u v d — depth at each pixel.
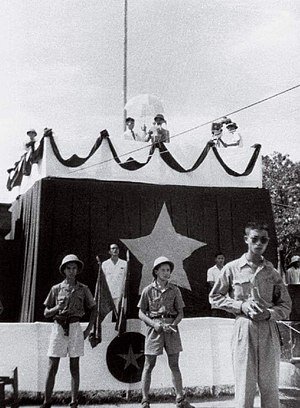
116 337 10.95
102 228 12.40
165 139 13.54
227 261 13.20
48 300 9.48
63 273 9.76
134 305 12.27
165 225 12.93
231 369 11.32
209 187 13.50
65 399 10.51
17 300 13.54
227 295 6.41
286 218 35.41
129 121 15.38
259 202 13.73
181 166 13.57
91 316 9.50
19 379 10.38
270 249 13.52
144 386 9.02
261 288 6.24
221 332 11.41
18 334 10.52
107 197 12.59
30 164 14.38
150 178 13.25
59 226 12.07
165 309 9.14
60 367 10.57
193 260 13.02
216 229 13.30
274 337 6.11
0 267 13.70
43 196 12.09
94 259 12.22
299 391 10.02
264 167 39.12
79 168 12.77
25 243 13.23
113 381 10.81
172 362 9.09
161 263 9.25
